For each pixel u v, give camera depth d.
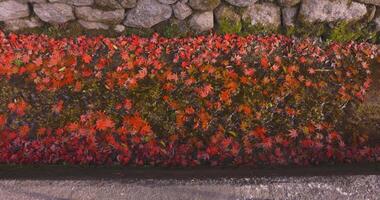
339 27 3.85
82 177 2.63
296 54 3.79
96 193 2.54
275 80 3.61
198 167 3.10
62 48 3.77
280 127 3.39
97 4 3.63
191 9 3.72
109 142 3.26
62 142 3.26
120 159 3.18
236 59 3.71
